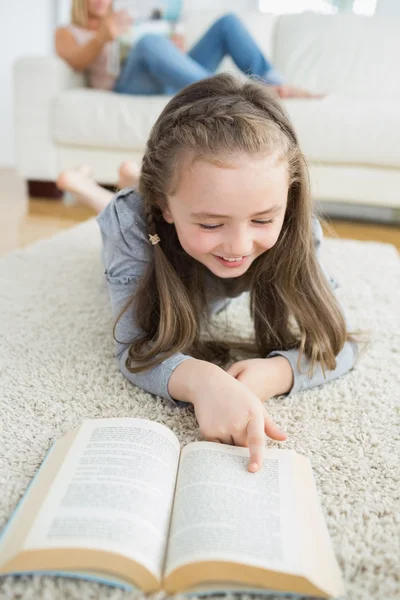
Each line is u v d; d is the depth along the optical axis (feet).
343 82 8.13
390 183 6.48
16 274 4.37
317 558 1.55
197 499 1.69
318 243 3.03
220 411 2.13
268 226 2.31
